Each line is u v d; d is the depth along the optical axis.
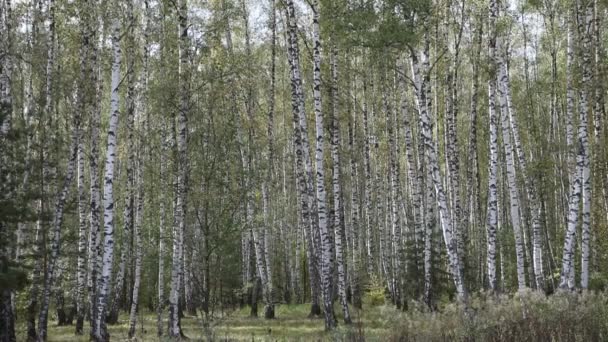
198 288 18.30
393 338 12.30
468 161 33.19
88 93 19.50
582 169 17.52
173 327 16.39
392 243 32.38
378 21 14.47
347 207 36.84
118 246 29.78
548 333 11.33
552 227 33.44
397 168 27.27
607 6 19.33
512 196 18.42
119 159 31.67
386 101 26.59
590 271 24.31
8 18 18.20
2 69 17.36
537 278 21.00
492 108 18.59
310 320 22.05
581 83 18.69
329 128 24.91
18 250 18.69
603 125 22.23
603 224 22.70
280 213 37.84
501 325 11.86
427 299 21.22
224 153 17.94
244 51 25.94
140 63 24.52
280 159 36.62
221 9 19.69
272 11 26.44
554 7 24.61
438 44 24.14
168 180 20.48
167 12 17.25
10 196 14.15
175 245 16.70
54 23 18.83
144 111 27.30
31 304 19.73
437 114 25.44
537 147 28.05
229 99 23.81
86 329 23.53
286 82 32.75
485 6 20.12
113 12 16.28
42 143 16.84
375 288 30.19
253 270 34.84
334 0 15.38
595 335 11.50
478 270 31.69
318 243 23.47
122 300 34.75
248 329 19.34
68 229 25.56
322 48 23.12
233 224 17.31
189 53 17.47
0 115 14.34
